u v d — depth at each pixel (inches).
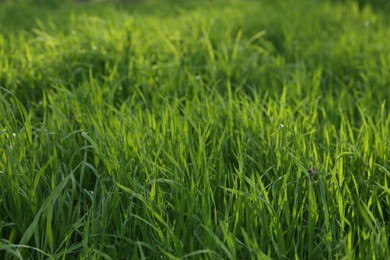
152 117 141.3
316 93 179.5
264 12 290.5
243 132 134.1
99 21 242.4
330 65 209.2
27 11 308.8
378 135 135.6
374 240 97.6
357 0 342.0
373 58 215.2
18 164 110.9
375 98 185.5
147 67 190.9
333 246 100.4
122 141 123.3
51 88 179.9
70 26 246.1
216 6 324.8
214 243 94.9
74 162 125.6
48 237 94.6
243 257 96.6
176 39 223.5
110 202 105.7
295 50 228.8
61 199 103.8
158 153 113.3
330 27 271.1
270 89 182.7
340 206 102.3
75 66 194.4
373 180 119.3
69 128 141.1
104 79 186.1
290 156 118.7
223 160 122.9
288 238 100.7
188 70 192.1
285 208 102.4
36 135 130.1
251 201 102.5
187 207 104.5
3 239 95.3
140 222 101.2
